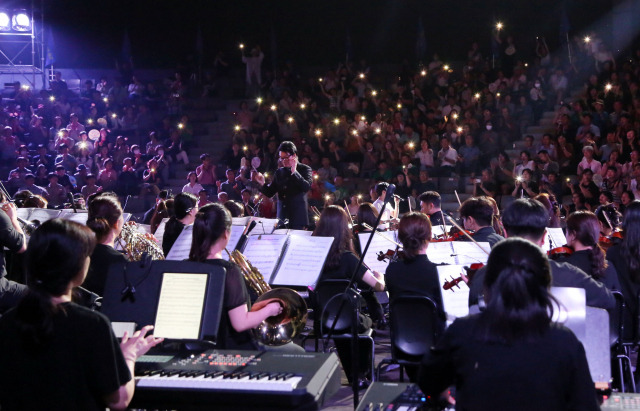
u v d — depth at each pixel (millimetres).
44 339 2305
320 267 4676
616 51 17312
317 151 14461
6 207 4527
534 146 13734
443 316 4285
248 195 10648
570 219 4117
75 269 2381
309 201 11922
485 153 13898
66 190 12469
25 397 2338
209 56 19469
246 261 4168
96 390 2357
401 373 4953
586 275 3447
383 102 15430
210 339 2979
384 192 8891
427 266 4379
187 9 19438
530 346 2141
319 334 4996
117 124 16125
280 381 2680
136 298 3068
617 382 4238
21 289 4328
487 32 18812
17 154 14875
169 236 5141
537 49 16484
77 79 18531
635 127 12828
